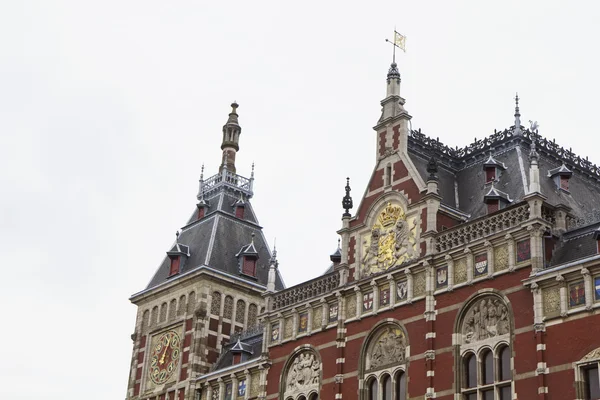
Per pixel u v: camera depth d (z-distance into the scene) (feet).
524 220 132.77
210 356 198.90
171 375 201.36
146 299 218.18
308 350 164.86
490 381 130.62
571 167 161.99
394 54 172.86
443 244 144.87
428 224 147.74
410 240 150.82
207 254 211.20
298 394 163.63
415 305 145.18
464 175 165.48
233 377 183.11
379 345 150.41
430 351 139.03
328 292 164.35
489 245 136.36
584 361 117.60
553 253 132.16
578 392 116.98
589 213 145.59
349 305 158.61
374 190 162.40
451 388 134.41
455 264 141.49
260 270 220.43
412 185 154.40
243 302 210.38
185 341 201.46
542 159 158.40
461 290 138.51
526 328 126.72
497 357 130.21
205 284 204.85
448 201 159.33
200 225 227.40
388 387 146.72
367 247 159.43
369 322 152.87
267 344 175.32
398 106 166.09
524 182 149.28
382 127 166.81
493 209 146.00
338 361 155.53
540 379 121.49
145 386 207.51
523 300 128.57
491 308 133.49
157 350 208.85
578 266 121.60
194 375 194.29
